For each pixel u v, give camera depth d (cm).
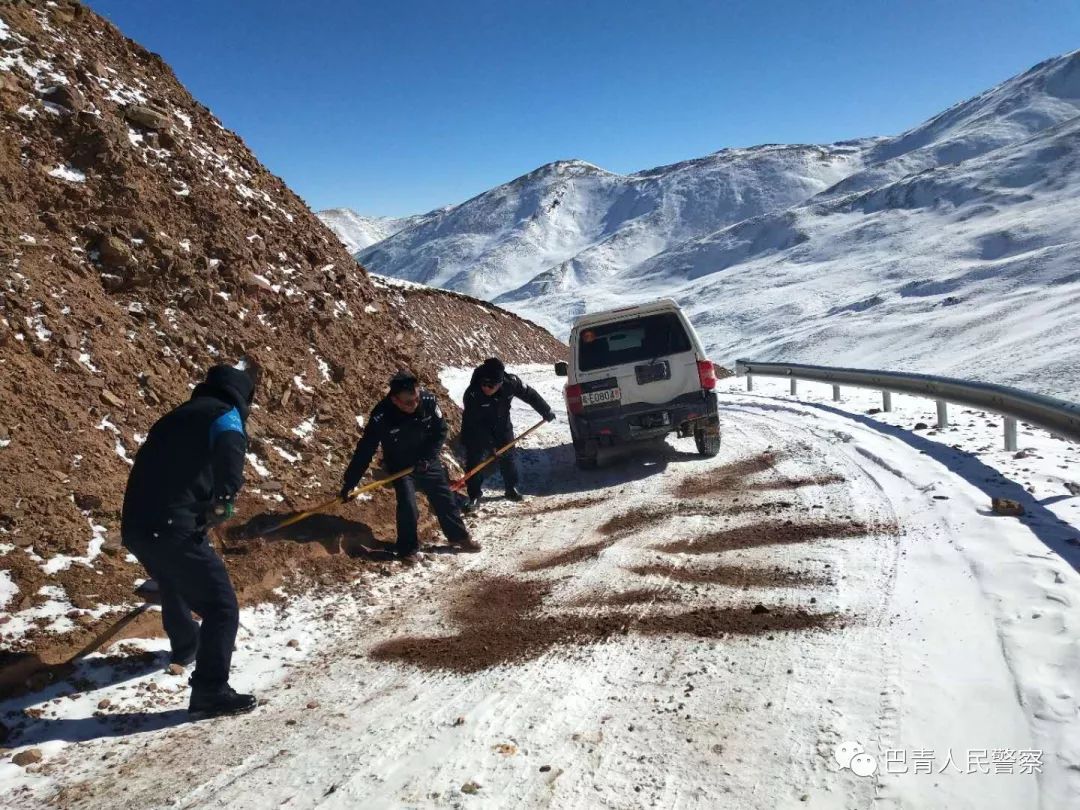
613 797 281
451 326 2414
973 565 458
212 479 385
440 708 362
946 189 17775
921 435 890
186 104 998
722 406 1378
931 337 6688
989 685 326
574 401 895
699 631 425
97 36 936
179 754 333
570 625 453
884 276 12725
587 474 923
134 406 596
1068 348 4281
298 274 884
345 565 556
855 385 1196
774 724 320
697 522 651
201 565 371
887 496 647
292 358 772
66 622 409
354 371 842
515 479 818
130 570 468
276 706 378
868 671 355
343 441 732
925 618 400
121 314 660
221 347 709
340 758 322
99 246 688
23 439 497
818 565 507
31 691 370
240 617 468
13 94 719
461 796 288
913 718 311
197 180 841
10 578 420
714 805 272
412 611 501
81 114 751
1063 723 291
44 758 329
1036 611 381
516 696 368
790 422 1107
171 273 723
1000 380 3841
